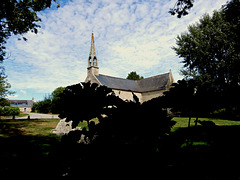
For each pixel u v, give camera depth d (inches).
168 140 51.8
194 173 53.2
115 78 1386.6
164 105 57.6
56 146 50.2
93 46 1248.8
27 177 50.1
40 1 394.6
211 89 64.6
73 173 46.1
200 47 916.6
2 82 884.6
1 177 75.5
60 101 57.6
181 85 63.4
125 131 53.4
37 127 601.6
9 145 293.1
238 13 460.8
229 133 81.7
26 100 3415.4
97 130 53.9
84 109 56.6
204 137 66.7
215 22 883.4
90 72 1211.9
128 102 56.6
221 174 59.7
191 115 64.0
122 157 49.4
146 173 48.8
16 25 453.7
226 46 826.8
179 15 275.3
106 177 47.3
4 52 525.0
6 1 370.9
